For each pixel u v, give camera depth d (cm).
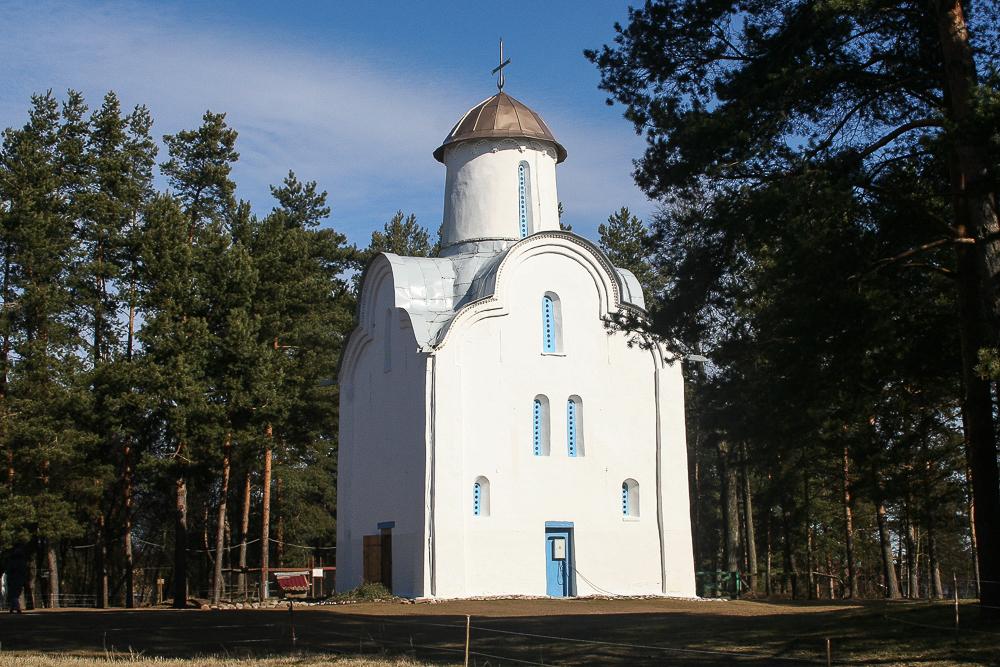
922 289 2116
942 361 2027
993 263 1634
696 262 1897
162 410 3838
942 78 1822
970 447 1839
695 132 1786
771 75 1723
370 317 3769
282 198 5912
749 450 2867
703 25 1889
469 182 3788
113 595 5584
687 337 1981
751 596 4209
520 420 3322
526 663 1683
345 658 1725
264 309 4534
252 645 1931
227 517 5819
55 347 3950
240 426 3972
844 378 1862
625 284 3541
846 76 1827
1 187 4159
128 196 4531
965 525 2928
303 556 5544
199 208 5041
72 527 3850
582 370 3438
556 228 3853
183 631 2144
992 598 1745
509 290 3384
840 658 1580
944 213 2019
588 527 3338
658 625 2159
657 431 3497
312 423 5259
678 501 3466
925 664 1478
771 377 1900
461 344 3272
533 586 3225
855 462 2428
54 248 4131
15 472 3894
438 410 3189
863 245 1786
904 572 6206
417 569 3144
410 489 3262
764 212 1714
